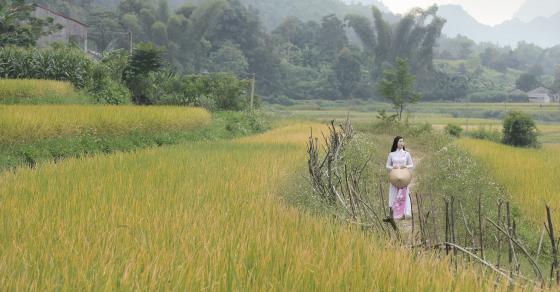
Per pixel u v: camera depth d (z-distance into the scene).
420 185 14.28
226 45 122.69
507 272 5.64
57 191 8.25
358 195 8.01
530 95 138.25
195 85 41.00
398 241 6.52
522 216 10.10
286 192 9.65
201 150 16.09
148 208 7.40
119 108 23.02
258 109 44.53
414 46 130.75
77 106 22.27
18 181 9.06
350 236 6.45
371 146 19.08
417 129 36.03
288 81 126.94
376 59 132.38
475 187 11.60
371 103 119.12
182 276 4.51
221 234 5.98
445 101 129.50
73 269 4.61
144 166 11.60
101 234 5.77
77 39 62.31
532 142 36.72
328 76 124.69
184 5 127.12
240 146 18.17
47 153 15.18
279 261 5.09
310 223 7.03
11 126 14.73
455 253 6.04
